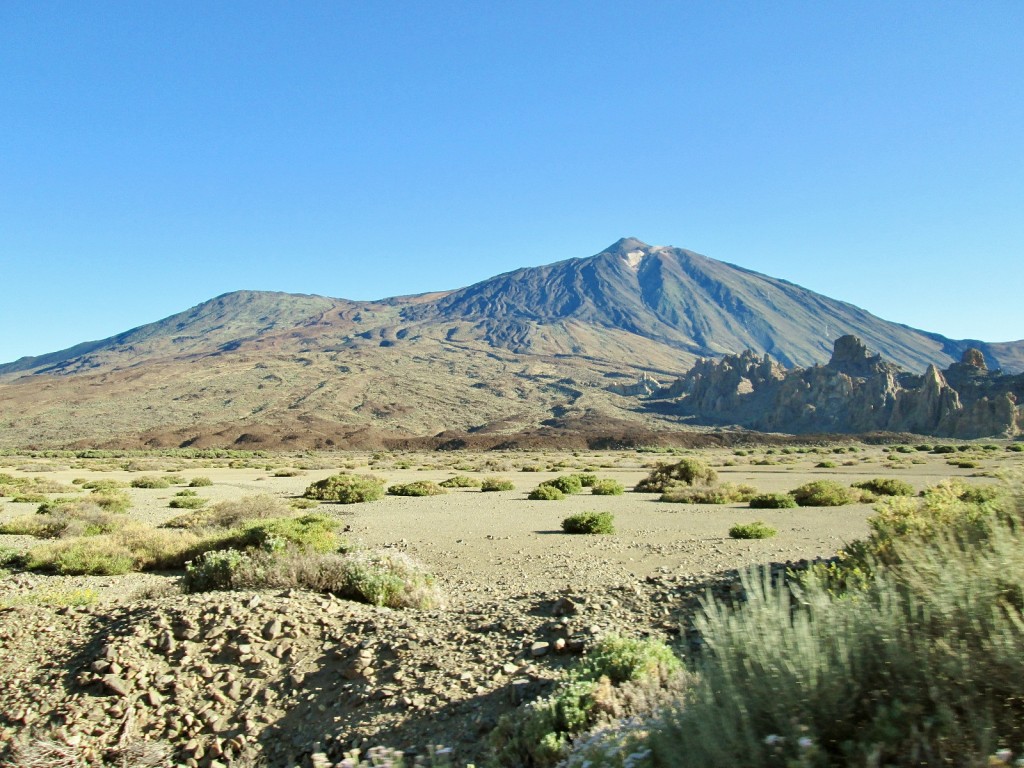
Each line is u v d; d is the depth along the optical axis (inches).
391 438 5807.1
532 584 537.6
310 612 358.3
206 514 1007.0
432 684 277.0
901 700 135.9
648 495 1428.4
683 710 154.2
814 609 161.5
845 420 6560.0
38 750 258.1
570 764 172.6
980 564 161.9
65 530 872.9
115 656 313.1
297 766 243.1
